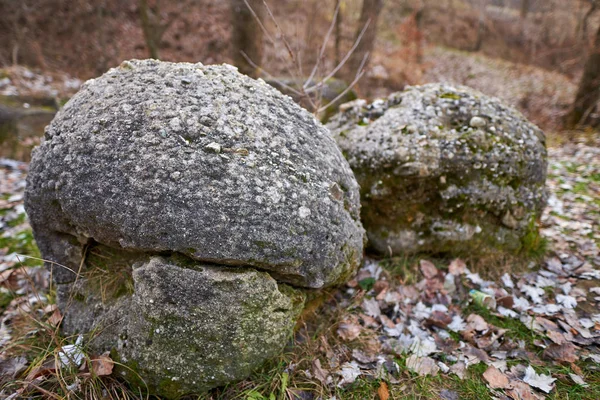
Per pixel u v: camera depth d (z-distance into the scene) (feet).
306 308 6.86
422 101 8.92
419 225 8.64
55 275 6.53
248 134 5.49
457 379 6.28
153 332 5.06
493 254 8.86
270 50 29.58
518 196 8.64
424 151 8.11
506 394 6.01
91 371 5.42
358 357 6.55
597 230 10.77
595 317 7.54
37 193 5.82
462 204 8.33
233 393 5.69
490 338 7.07
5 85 21.30
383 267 8.76
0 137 16.11
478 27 56.29
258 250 5.06
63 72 27.96
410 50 36.50
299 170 5.62
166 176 4.98
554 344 6.75
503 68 45.65
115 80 6.05
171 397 5.39
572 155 18.13
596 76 23.13
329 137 6.75
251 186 5.12
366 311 7.63
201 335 5.07
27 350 6.46
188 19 33.30
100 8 27.58
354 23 36.47
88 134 5.36
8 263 9.36
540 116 28.14
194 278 4.96
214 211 4.92
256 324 5.27
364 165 8.67
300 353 6.42
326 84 16.51
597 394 5.98
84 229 5.58
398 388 6.11
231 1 19.43
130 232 5.06
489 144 8.24
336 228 5.82
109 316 5.68
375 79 31.99
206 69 6.31
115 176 5.09
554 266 9.09
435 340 7.04
